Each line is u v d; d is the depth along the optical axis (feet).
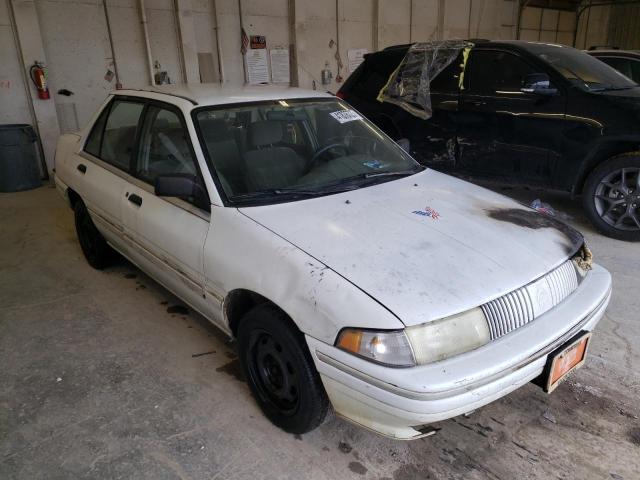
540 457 7.13
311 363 6.68
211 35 29.01
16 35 22.79
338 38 34.50
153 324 10.82
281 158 9.26
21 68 23.24
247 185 8.53
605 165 14.62
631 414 7.91
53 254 14.79
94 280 12.98
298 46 32.27
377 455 7.20
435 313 5.98
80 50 24.63
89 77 25.17
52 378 9.00
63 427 7.78
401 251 6.88
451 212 8.18
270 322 7.03
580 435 7.52
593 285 7.72
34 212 19.01
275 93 10.44
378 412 5.98
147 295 12.14
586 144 14.79
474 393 5.83
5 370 9.25
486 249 7.13
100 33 25.04
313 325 6.30
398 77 19.30
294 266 6.74
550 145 15.57
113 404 8.30
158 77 27.25
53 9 23.50
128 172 10.79
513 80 16.39
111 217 11.07
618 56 22.18
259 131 9.36
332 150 9.91
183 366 9.32
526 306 6.63
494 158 17.07
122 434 7.61
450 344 5.97
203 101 9.50
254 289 7.13
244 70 30.76
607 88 15.34
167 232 9.02
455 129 17.79
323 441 7.47
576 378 8.78
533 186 16.44
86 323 10.89
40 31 23.20
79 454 7.23
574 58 16.55
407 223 7.64
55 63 24.09
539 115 15.61
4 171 21.72
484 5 44.37
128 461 7.09
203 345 10.02
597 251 14.12
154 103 10.23
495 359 6.00
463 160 17.89
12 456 7.22
